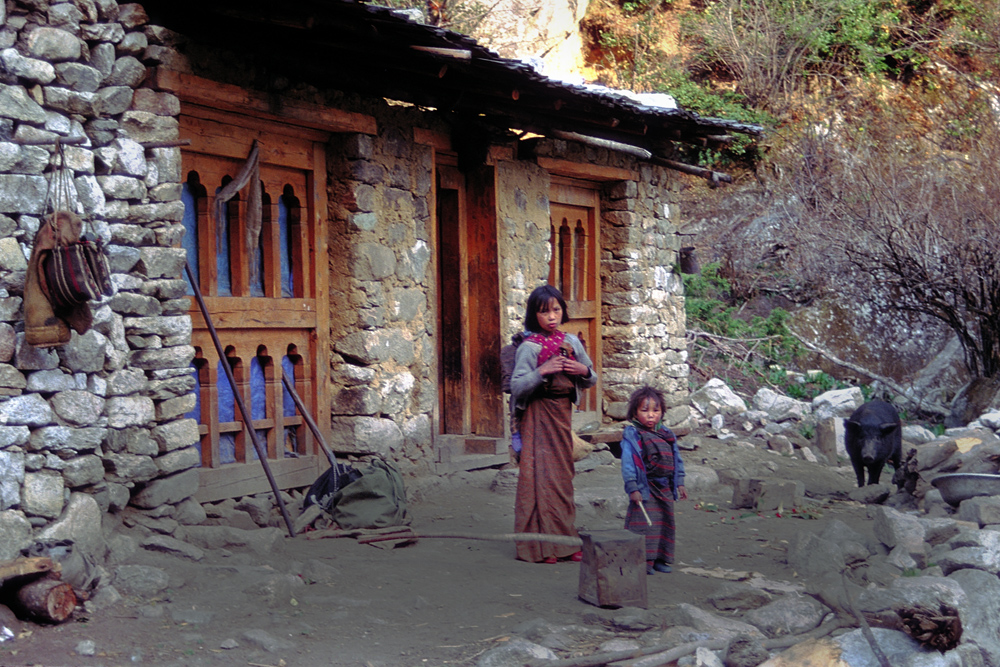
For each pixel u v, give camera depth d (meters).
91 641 3.94
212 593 4.64
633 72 18.67
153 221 5.59
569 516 5.81
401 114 7.85
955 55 19.33
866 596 4.14
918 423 14.35
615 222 10.79
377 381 7.45
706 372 15.27
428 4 15.68
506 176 8.84
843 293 16.47
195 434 5.84
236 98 6.19
